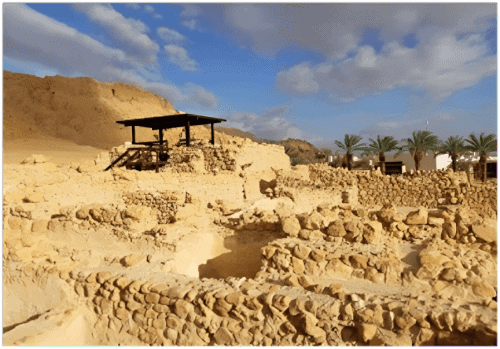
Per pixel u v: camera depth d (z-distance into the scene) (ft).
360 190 64.64
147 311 14.99
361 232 16.40
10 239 20.16
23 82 137.08
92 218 22.85
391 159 141.08
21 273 19.39
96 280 16.83
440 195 57.31
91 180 33.71
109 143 139.23
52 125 132.36
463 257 13.92
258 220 24.07
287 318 12.66
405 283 13.64
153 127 73.05
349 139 107.24
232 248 24.13
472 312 10.87
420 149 99.91
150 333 14.78
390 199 61.67
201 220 24.90
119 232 21.86
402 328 11.18
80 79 157.58
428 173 59.36
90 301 16.70
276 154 76.84
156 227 21.57
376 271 14.21
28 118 126.82
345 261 14.83
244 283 14.64
